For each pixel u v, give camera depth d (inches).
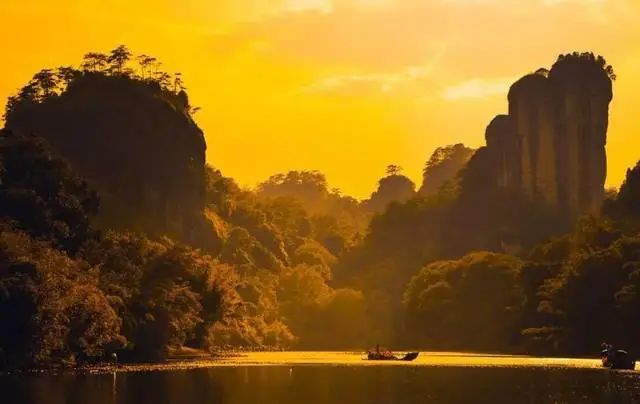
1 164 5703.7
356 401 3521.2
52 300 4598.9
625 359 5600.4
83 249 6092.5
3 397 3405.5
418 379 4594.0
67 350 4943.4
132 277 6245.1
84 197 6427.2
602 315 7864.2
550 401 3565.5
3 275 4505.4
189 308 6584.6
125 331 5718.5
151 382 4111.7
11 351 4488.2
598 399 3636.8
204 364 5821.9
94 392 3627.0
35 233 5580.7
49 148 6796.3
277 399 3558.1
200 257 7657.5
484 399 3631.9
